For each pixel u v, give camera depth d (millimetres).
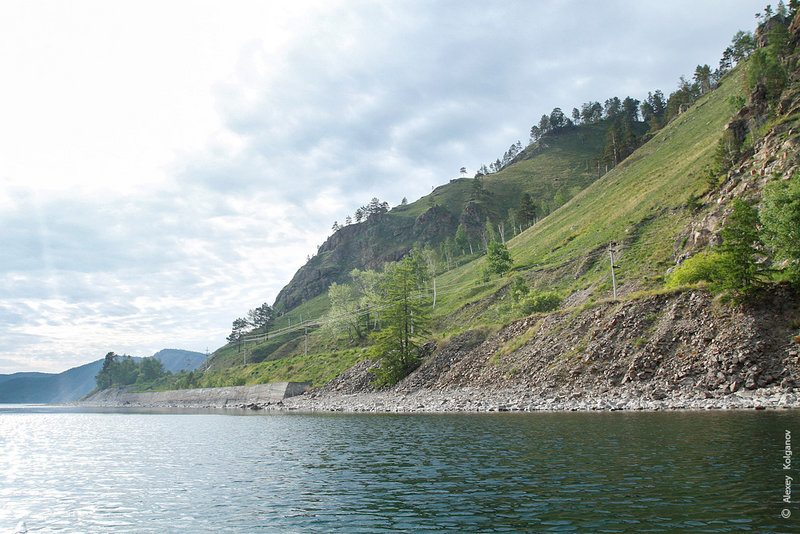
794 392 35188
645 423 30562
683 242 76312
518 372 56500
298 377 109938
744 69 151750
